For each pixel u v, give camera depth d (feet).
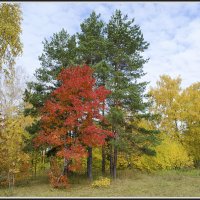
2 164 61.62
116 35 83.10
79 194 56.75
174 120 113.60
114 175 78.28
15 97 96.84
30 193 57.21
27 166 68.03
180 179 76.89
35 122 79.46
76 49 78.64
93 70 71.05
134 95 77.71
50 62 78.79
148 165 96.32
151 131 82.64
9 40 50.39
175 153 101.45
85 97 65.87
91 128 63.87
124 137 78.48
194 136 112.16
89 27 83.97
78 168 64.34
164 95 113.09
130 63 82.84
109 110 76.74
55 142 64.49
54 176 65.21
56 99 71.36
